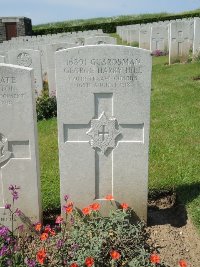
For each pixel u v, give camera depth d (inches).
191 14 477.1
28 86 55.2
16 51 141.6
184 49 200.2
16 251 50.0
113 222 54.8
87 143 59.0
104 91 56.4
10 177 59.7
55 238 55.6
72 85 56.3
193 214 60.2
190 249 56.4
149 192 70.2
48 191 71.9
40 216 62.1
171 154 84.8
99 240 50.1
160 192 70.4
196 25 189.0
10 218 61.5
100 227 54.2
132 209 62.4
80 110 57.4
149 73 55.5
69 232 59.1
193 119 107.2
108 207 62.4
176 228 61.3
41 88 145.2
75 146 59.1
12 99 55.9
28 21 526.0
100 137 58.6
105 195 62.0
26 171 59.2
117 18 617.3
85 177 60.7
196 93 133.3
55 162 86.5
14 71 54.7
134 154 59.5
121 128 58.3
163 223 62.9
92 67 55.5
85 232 52.9
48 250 54.1
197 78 155.8
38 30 546.3
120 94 56.6
